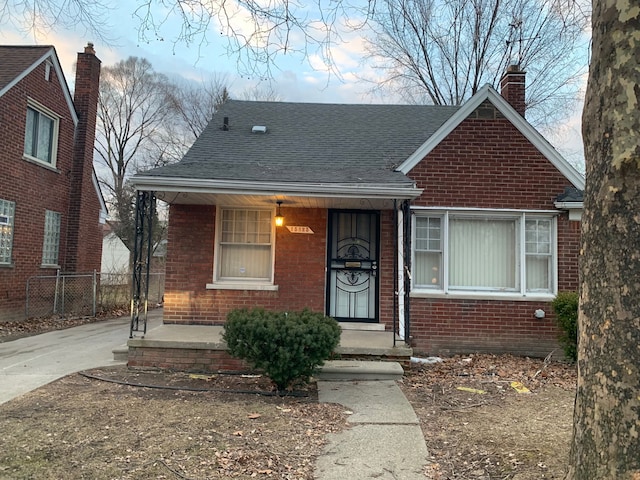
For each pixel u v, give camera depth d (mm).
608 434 2412
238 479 3641
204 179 7336
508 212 8719
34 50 12977
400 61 20438
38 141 13031
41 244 13000
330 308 8969
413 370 7418
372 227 9109
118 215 31391
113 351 7609
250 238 9047
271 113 11922
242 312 6207
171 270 8805
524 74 10633
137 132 31531
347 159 9547
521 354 8570
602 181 2580
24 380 6379
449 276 8773
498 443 4371
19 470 3656
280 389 6133
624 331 2391
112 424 4684
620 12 2570
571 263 8664
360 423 4973
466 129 8828
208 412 5164
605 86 2619
